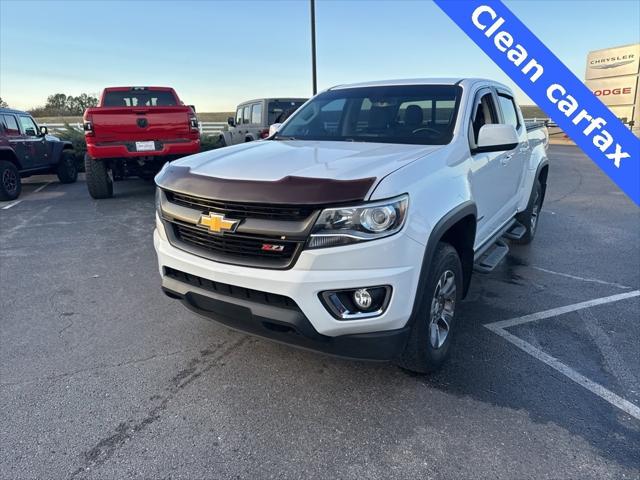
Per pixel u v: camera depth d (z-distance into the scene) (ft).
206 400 9.00
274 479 7.09
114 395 9.16
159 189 9.86
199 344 11.15
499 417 8.43
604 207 26.99
